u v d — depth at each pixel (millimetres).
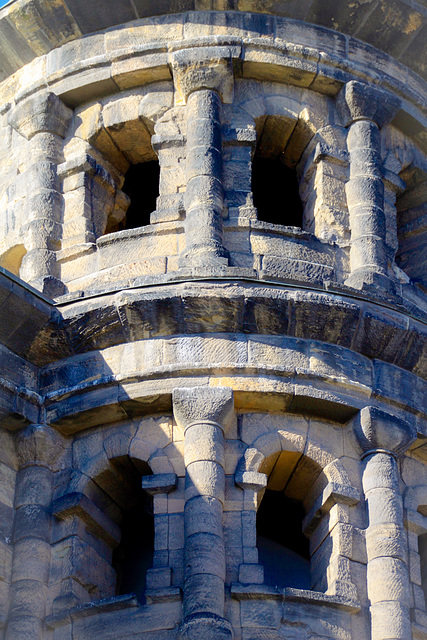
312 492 84750
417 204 100375
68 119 97062
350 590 80312
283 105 95688
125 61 95875
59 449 85375
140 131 95875
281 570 87000
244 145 93062
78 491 83625
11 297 85000
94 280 89938
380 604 79750
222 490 80812
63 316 86312
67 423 85250
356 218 92750
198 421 82438
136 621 78438
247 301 84812
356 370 86375
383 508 82625
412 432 85062
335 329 86062
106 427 85562
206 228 88750
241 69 95312
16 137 99312
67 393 85125
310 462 84062
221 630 75812
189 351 84938
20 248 94562
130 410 84562
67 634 79688
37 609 80688
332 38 98500
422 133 99125
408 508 84750
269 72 95562
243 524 80625
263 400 84125
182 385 83750
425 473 87312
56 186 94812
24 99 98062
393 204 95938
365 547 82125
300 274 88688
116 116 95562
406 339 87188
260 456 82938
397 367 87688
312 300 85375
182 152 92938
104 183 95438
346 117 96312
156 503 81562
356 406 84812
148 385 84000
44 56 99562
